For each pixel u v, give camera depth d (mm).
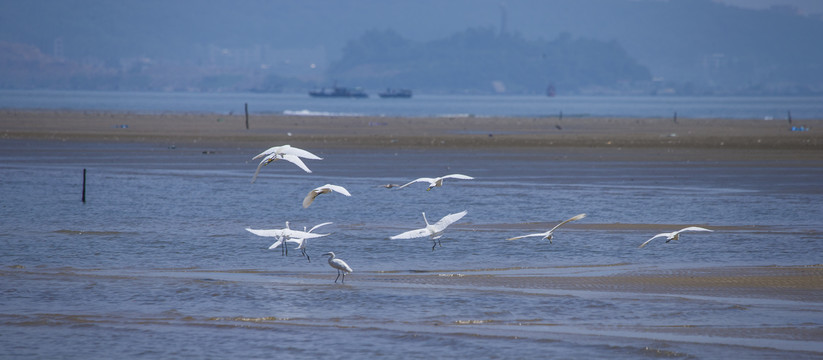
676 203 42656
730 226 35500
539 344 18938
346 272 24766
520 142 85312
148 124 119562
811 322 20547
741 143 84375
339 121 137375
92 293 23172
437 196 45500
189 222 36219
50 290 23453
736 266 27094
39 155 70188
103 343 18969
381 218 37844
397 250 29828
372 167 61938
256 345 18891
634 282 24781
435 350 18562
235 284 24328
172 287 23906
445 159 68688
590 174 57344
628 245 30844
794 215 38625
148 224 35500
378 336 19531
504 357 18109
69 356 18172
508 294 23266
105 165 62219
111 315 21094
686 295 23188
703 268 26766
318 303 22312
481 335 19562
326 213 39250
